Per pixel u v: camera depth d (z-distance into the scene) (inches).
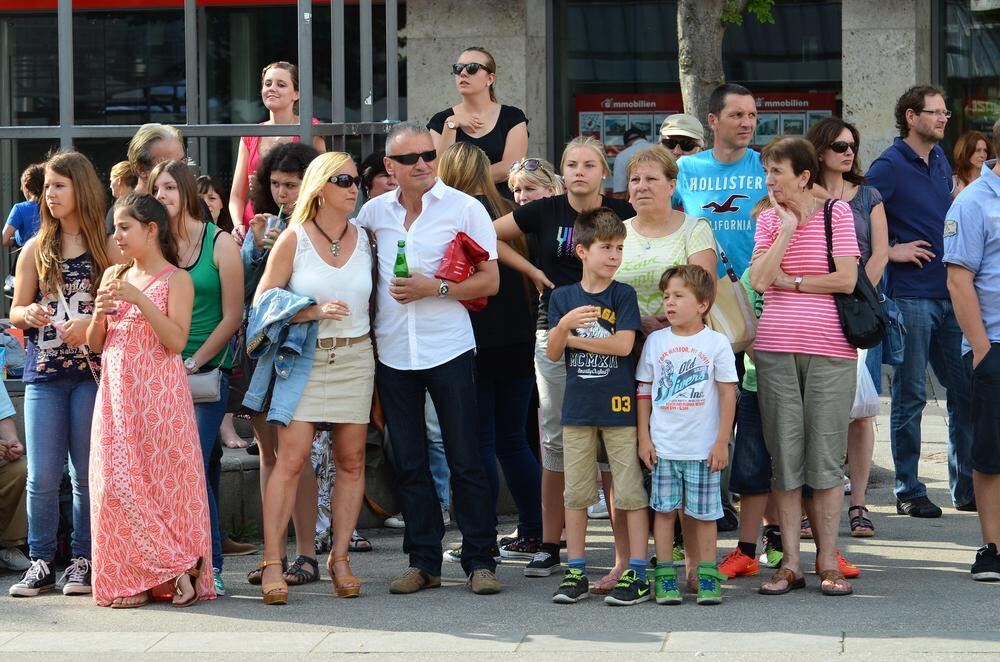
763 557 749.3
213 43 1435.8
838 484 673.0
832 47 1557.6
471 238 683.4
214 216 852.0
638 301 685.9
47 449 692.7
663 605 658.2
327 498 793.6
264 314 656.4
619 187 1552.7
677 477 659.4
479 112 885.2
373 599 680.4
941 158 860.6
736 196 773.3
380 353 689.6
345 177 660.7
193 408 680.4
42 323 682.8
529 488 767.1
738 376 734.5
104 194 698.2
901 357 828.0
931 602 650.2
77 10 1363.2
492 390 754.8
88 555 707.4
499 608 658.2
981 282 695.1
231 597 690.8
